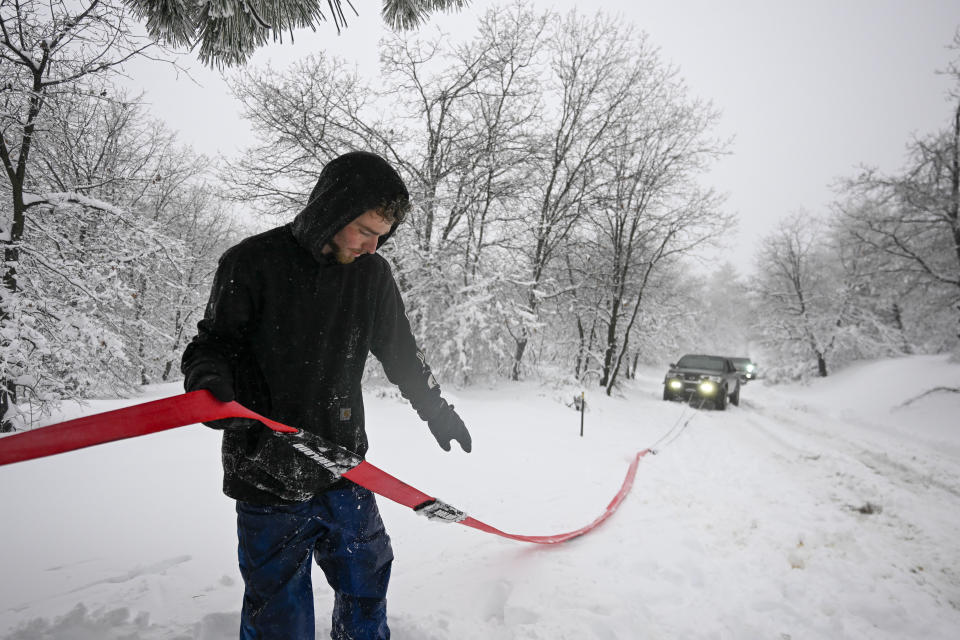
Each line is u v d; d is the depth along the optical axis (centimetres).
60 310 709
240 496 139
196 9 204
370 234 137
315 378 145
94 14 612
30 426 679
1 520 322
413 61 1173
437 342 1257
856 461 721
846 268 2623
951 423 1110
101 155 1298
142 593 233
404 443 596
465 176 1238
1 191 773
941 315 1822
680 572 282
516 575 261
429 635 201
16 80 675
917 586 305
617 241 1561
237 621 208
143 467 459
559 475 499
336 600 165
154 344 1467
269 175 1148
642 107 1421
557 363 1856
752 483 541
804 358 2820
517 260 1401
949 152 1538
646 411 1207
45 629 196
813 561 323
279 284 137
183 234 1848
